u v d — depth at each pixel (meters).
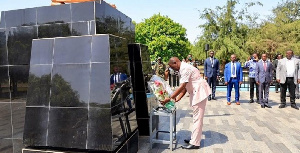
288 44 26.73
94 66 3.33
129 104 3.96
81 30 3.62
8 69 4.00
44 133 3.44
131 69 4.68
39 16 3.82
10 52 3.99
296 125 5.90
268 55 28.22
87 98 3.31
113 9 4.14
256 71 8.38
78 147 3.29
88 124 3.28
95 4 3.53
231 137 4.99
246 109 8.04
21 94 3.96
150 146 4.34
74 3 3.64
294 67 7.98
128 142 3.73
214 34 26.69
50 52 3.56
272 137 4.96
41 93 3.51
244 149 4.29
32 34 3.87
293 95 8.13
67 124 3.36
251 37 26.91
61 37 3.54
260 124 6.03
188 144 4.56
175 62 4.29
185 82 4.18
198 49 26.19
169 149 4.33
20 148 4.01
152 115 4.39
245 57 24.36
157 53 44.12
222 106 8.65
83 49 3.42
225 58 25.27
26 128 3.53
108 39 3.32
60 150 3.42
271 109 8.01
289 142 4.64
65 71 3.44
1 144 4.11
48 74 3.51
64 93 3.41
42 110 3.48
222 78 16.66
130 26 4.96
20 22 3.93
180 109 8.19
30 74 3.58
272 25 29.19
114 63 3.44
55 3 4.06
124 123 3.68
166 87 4.70
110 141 3.19
